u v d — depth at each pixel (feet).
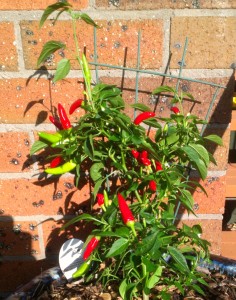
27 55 1.73
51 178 1.94
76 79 1.77
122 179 1.88
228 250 2.15
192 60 1.73
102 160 1.67
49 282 1.72
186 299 1.65
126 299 1.59
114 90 1.56
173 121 1.64
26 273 2.15
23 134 1.87
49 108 1.82
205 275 1.61
